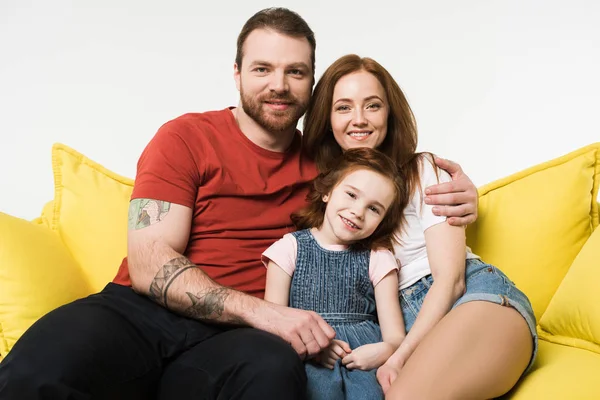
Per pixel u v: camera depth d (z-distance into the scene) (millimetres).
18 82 3109
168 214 1872
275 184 2041
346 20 3107
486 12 3135
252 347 1476
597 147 2256
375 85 2035
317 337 1652
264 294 1961
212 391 1469
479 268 1918
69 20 3078
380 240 1923
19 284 1967
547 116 3184
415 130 2121
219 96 3078
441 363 1600
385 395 1647
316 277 1862
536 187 2264
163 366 1733
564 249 2209
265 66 1995
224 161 2000
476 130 3160
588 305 1950
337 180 1907
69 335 1556
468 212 1900
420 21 3119
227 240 1971
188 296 1729
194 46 3078
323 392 1602
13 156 3133
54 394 1425
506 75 3156
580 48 3168
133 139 3088
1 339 1952
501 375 1632
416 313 1890
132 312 1769
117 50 3078
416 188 1948
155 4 3070
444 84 3139
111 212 2258
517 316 1711
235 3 3072
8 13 3092
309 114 2127
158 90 3078
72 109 3098
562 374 1714
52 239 2182
